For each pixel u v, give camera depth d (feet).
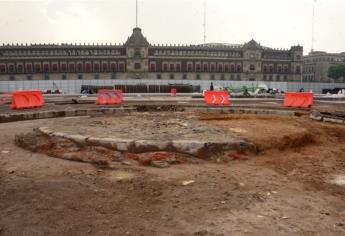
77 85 201.77
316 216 14.71
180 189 17.60
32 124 43.93
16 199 16.12
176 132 28.96
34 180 18.92
